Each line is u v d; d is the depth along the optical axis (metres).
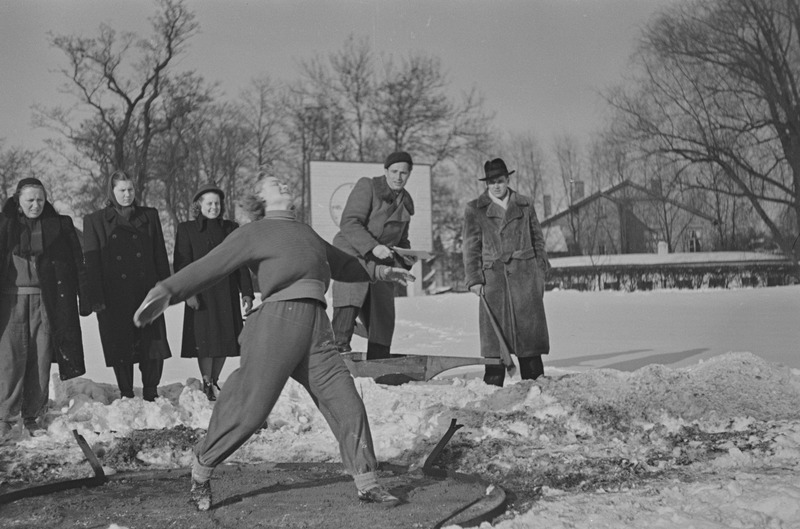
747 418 6.93
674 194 45.66
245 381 4.85
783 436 6.34
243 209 5.15
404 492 5.29
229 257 4.88
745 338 14.34
